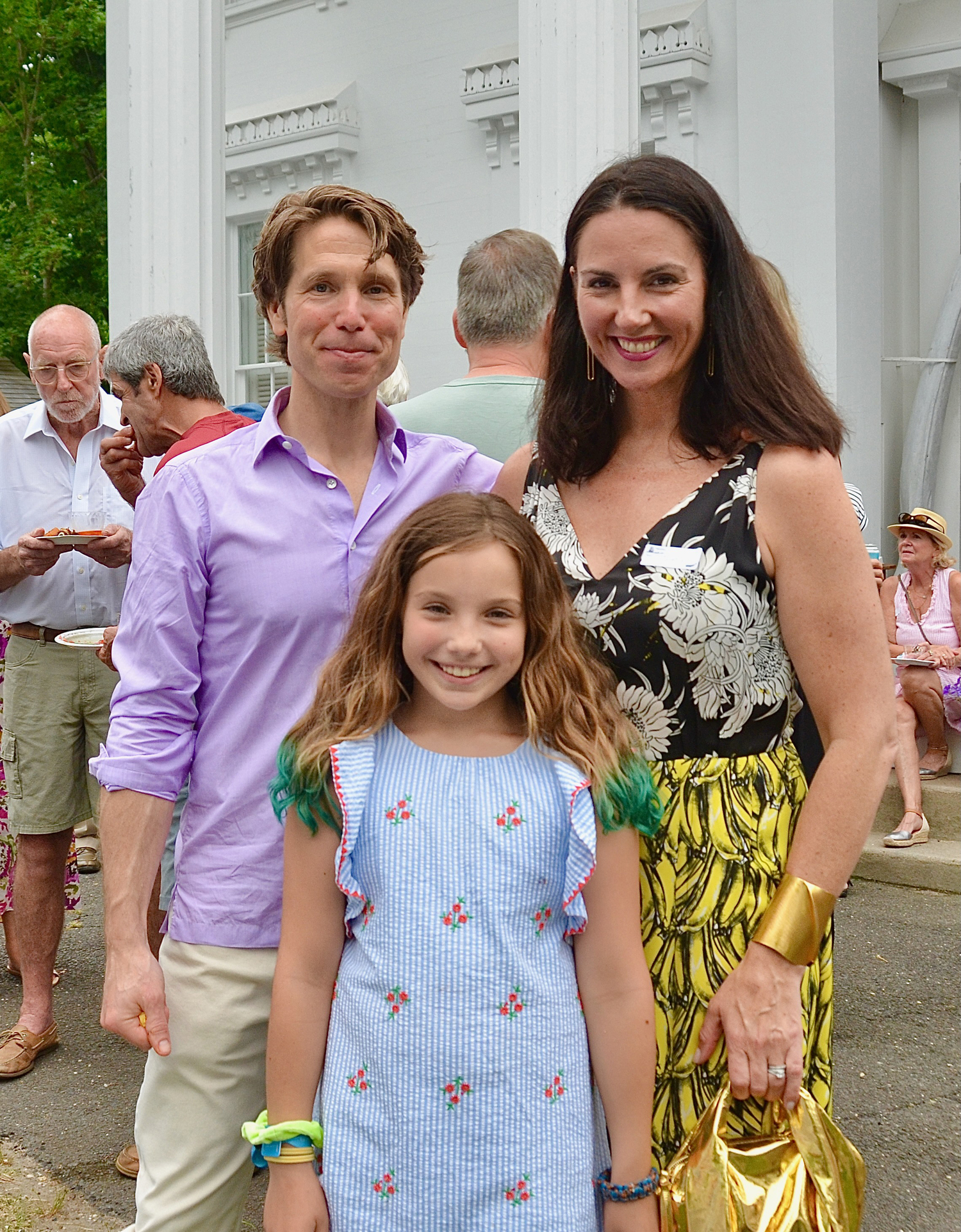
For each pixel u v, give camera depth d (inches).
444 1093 66.7
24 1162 134.5
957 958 189.5
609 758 68.6
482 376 121.9
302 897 71.7
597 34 201.8
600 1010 70.0
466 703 68.8
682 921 71.7
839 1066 153.1
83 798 161.8
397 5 345.4
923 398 263.4
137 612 82.8
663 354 72.2
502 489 84.0
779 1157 68.0
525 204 213.8
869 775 69.0
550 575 70.7
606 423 77.4
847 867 69.2
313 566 82.6
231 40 388.5
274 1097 72.0
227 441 85.6
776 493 70.6
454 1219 66.6
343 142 355.6
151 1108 84.2
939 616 240.1
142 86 245.4
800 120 245.4
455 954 67.1
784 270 249.6
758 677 71.9
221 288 250.8
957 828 234.1
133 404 123.1
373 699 70.9
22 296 811.4
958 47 247.9
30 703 157.6
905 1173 128.7
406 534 70.5
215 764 83.4
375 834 69.1
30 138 826.8
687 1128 71.6
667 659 71.5
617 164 74.0
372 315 81.7
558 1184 67.0
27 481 167.6
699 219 71.5
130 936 80.3
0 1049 156.5
